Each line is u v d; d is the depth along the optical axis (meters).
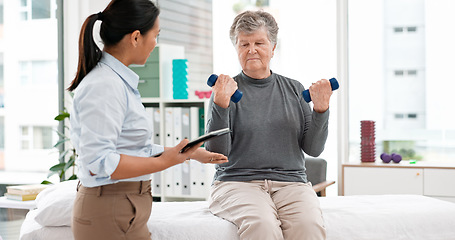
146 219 1.78
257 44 2.44
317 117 2.36
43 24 4.56
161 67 4.09
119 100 1.67
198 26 4.62
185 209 2.52
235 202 2.25
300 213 2.19
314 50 4.38
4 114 4.55
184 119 4.03
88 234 1.69
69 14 4.51
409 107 4.32
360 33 4.39
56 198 2.41
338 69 4.30
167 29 4.68
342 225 2.32
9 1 4.54
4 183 4.59
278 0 4.47
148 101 4.14
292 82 2.55
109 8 1.76
